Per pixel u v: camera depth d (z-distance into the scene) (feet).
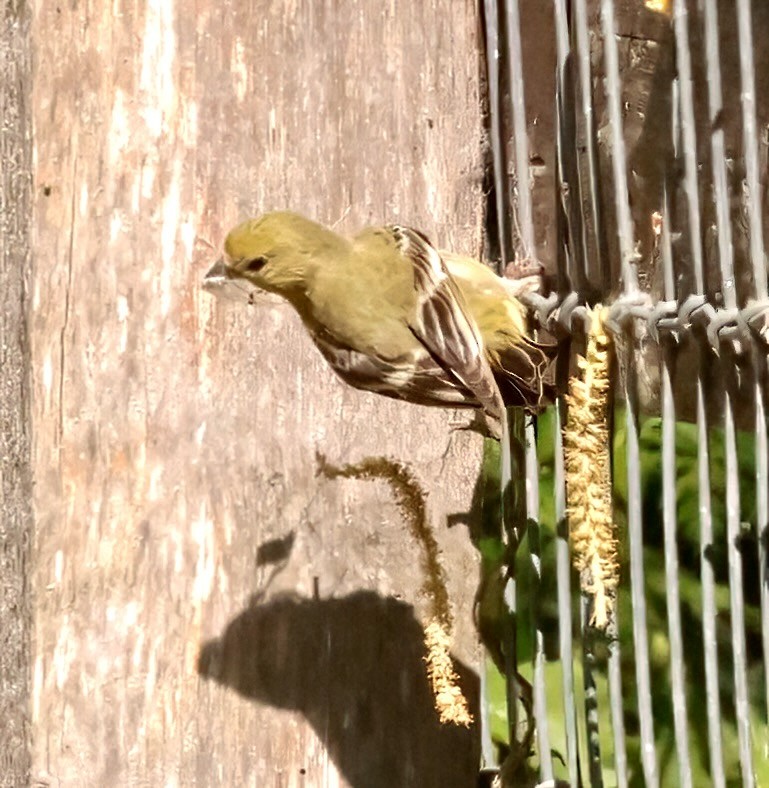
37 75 2.76
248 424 2.82
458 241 2.94
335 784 2.84
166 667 2.77
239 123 2.84
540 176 2.94
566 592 2.79
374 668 2.87
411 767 2.88
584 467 2.66
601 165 2.86
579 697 2.90
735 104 2.84
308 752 2.83
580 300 2.76
